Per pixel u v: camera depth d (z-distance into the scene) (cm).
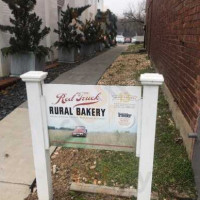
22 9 683
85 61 1152
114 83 665
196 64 271
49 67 882
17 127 370
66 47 1058
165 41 558
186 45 328
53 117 196
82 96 187
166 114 430
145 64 1030
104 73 810
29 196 232
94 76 745
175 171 266
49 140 204
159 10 727
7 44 708
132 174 262
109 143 196
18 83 644
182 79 346
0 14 673
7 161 284
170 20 484
